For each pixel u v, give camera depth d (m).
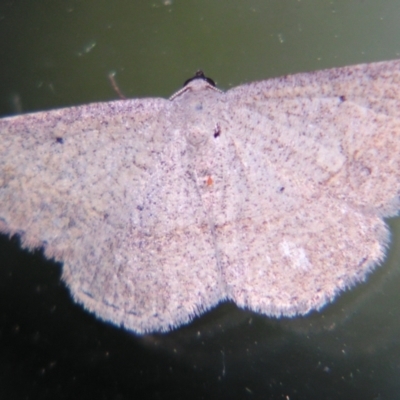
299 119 0.07
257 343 0.07
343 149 0.07
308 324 0.07
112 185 0.07
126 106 0.07
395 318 0.07
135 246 0.07
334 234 0.07
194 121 0.07
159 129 0.07
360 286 0.07
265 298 0.07
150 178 0.07
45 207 0.07
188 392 0.07
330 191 0.07
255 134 0.07
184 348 0.07
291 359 0.07
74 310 0.07
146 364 0.07
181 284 0.07
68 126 0.07
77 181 0.07
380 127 0.07
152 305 0.07
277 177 0.07
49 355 0.07
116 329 0.07
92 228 0.07
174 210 0.07
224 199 0.07
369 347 0.07
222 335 0.07
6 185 0.07
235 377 0.07
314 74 0.07
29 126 0.07
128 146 0.07
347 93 0.07
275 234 0.07
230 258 0.07
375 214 0.07
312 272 0.07
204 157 0.07
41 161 0.07
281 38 0.07
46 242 0.07
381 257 0.07
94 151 0.07
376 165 0.07
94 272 0.07
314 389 0.07
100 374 0.07
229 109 0.07
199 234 0.07
